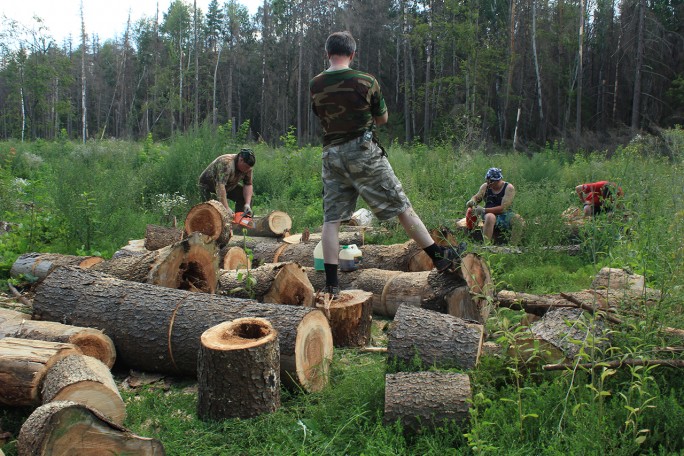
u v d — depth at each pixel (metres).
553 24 45.59
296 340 3.72
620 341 3.56
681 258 3.88
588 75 44.97
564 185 12.67
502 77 40.59
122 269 4.95
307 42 57.56
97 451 2.64
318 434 3.16
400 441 3.02
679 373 3.43
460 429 3.03
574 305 4.29
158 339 4.05
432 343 3.71
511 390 3.42
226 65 66.69
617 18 42.72
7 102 56.28
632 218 5.92
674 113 35.16
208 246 5.14
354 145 4.24
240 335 3.64
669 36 37.16
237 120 65.38
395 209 4.39
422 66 53.16
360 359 4.39
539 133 41.72
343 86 4.18
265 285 4.85
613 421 3.02
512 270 6.82
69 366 3.25
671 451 2.82
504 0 44.53
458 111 32.41
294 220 9.70
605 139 30.41
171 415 3.54
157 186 12.39
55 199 8.33
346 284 5.71
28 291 6.08
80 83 72.19
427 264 6.00
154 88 58.16
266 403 3.42
